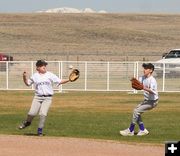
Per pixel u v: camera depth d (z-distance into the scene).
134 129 24.95
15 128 25.31
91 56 93.50
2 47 104.75
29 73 48.22
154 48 107.75
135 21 136.75
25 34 115.62
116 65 48.78
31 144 20.50
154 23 134.88
